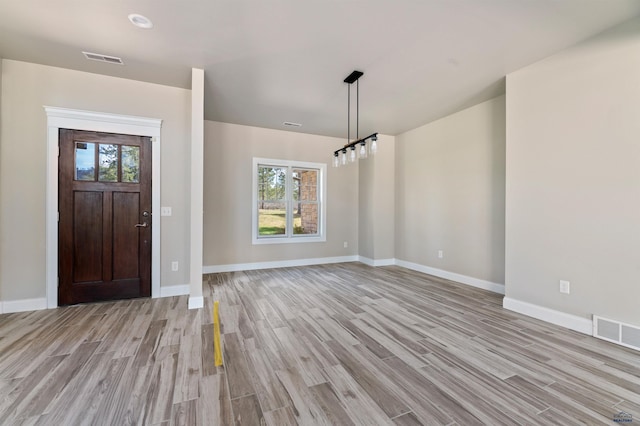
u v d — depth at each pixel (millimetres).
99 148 3322
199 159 3180
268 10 2172
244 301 3467
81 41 2633
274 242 5555
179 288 3674
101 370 1951
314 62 2951
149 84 3516
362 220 6145
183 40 2590
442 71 3119
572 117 2656
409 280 4551
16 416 1508
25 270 3070
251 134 5328
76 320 2820
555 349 2281
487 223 4008
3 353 2166
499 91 3662
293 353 2209
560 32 2441
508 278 3203
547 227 2848
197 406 1603
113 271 3408
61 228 3193
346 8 2143
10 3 2119
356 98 3906
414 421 1500
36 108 3094
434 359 2129
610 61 2412
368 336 2516
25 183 3068
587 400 1671
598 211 2498
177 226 3656
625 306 2340
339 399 1674
